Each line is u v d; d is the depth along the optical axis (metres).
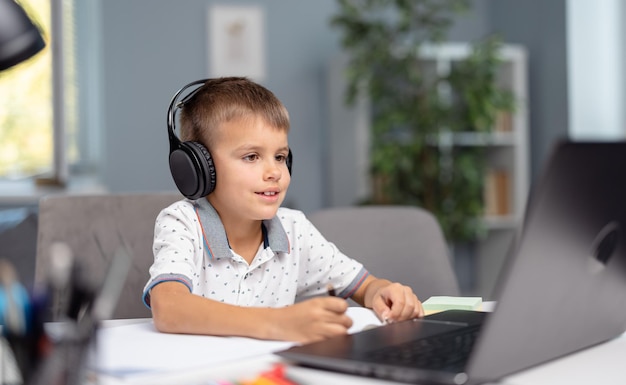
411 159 3.96
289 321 0.90
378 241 1.59
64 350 0.62
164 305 1.00
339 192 4.25
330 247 1.39
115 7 4.17
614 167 0.71
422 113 3.96
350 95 3.94
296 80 4.45
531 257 0.66
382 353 0.78
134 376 0.76
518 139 4.29
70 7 4.28
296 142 4.45
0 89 4.20
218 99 1.25
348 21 3.97
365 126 4.10
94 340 0.65
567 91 4.20
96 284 0.65
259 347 0.88
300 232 1.37
